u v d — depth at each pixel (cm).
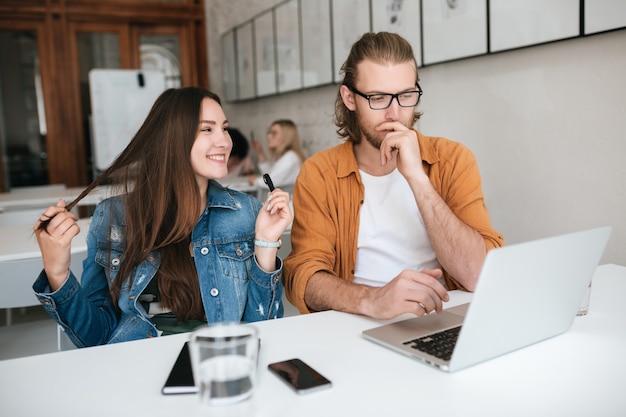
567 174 216
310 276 119
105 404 68
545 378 72
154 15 623
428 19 282
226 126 125
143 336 117
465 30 257
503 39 236
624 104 191
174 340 91
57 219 103
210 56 644
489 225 132
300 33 428
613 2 187
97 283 122
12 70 582
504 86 243
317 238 132
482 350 76
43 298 105
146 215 118
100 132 546
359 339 89
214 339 72
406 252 136
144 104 554
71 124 604
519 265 72
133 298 117
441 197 132
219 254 123
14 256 166
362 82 130
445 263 122
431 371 75
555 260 77
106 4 602
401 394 68
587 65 204
